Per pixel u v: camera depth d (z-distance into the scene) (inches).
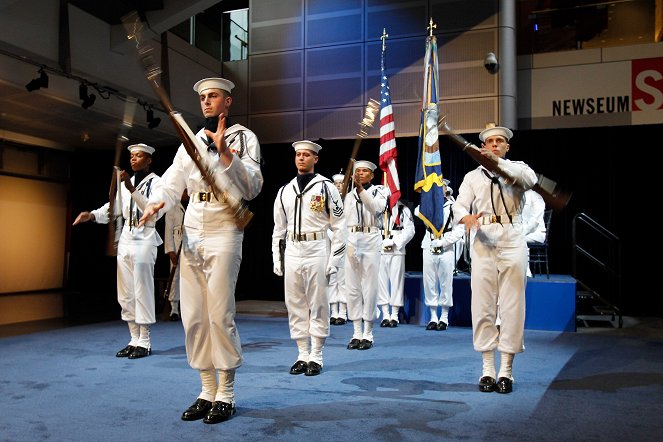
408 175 382.6
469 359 196.5
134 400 139.6
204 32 416.2
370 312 220.7
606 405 137.3
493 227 153.3
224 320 123.4
